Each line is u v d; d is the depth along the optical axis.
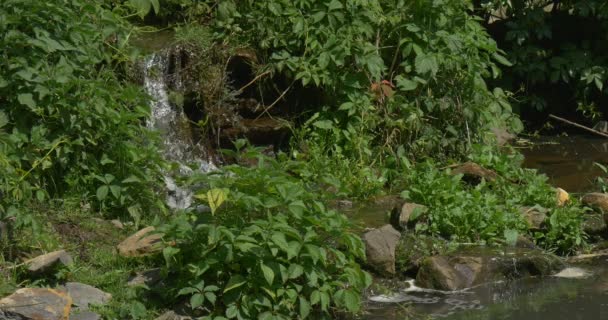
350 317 6.41
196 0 10.01
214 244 6.11
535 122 11.92
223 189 6.12
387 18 9.41
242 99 9.41
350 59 9.34
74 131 7.40
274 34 9.35
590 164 10.06
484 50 10.55
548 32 11.48
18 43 7.23
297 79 9.21
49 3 7.43
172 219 6.56
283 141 9.55
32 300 5.87
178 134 8.99
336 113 9.29
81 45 7.62
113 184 7.42
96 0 8.31
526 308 6.64
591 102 12.02
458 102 9.58
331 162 8.93
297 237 6.10
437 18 9.45
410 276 7.17
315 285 6.07
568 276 7.33
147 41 9.41
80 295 6.20
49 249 6.73
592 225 8.04
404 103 9.36
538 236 7.77
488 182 8.66
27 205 7.11
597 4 11.48
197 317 6.07
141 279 6.46
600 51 11.75
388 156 9.31
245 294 6.02
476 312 6.57
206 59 9.23
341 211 8.19
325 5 9.25
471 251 7.40
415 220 7.75
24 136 7.21
